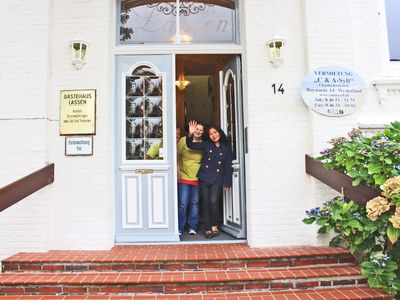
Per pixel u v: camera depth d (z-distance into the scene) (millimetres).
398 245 3887
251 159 4785
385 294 3695
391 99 5000
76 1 4918
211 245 4840
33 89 4723
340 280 3924
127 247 4781
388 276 3660
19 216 4570
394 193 3633
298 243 4715
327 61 4871
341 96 4809
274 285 3871
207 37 5309
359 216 3879
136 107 5164
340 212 3918
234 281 3832
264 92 4863
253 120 4828
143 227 5031
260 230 4719
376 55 5070
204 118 8141
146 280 3809
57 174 4734
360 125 4809
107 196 4719
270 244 4707
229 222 5539
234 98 5348
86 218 4688
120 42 5250
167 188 5078
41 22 4797
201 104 8195
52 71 4848
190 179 5504
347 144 4121
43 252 4508
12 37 4789
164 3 5332
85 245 4656
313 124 4766
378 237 4004
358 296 3660
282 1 4992
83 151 4738
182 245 4867
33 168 4641
